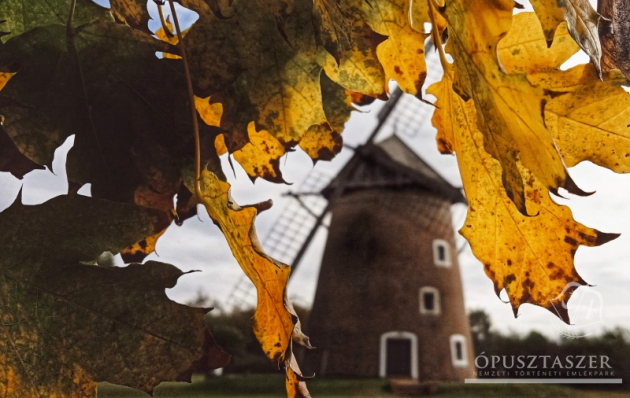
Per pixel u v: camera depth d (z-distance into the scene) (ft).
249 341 64.75
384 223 60.90
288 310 1.54
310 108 2.17
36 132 1.87
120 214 1.66
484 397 48.78
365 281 59.98
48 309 1.59
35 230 1.61
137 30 1.94
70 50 1.90
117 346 1.57
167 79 1.96
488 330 58.90
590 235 2.11
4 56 1.84
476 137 2.24
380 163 62.44
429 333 58.39
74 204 1.65
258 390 58.18
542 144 1.59
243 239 1.68
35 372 1.56
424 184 61.62
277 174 2.56
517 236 2.23
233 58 2.03
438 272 60.39
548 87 2.18
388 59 2.36
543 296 2.16
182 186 1.99
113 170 1.93
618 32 1.93
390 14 2.24
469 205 2.28
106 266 1.62
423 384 53.67
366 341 58.34
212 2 1.93
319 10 1.85
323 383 55.47
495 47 1.63
